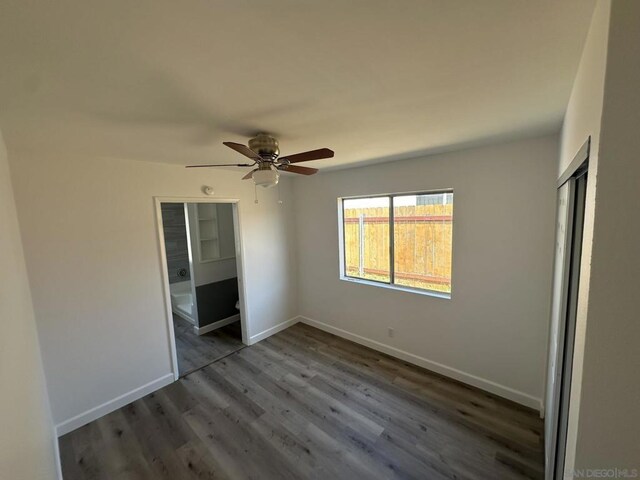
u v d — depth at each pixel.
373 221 3.68
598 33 0.78
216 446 2.31
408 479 1.97
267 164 2.02
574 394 0.95
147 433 2.46
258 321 4.12
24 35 0.87
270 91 1.36
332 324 4.27
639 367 0.68
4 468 0.61
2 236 1.08
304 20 0.87
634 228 0.66
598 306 0.72
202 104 1.48
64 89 1.26
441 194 3.06
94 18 0.82
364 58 1.11
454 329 3.02
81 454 2.26
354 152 2.72
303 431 2.44
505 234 2.58
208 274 4.53
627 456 0.72
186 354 3.80
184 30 0.90
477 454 2.14
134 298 2.87
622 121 0.65
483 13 0.86
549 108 1.66
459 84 1.35
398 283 3.52
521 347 2.61
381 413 2.61
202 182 3.35
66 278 2.46
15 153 2.20
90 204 2.56
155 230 2.98
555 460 1.60
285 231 4.39
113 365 2.76
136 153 2.50
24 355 1.25
